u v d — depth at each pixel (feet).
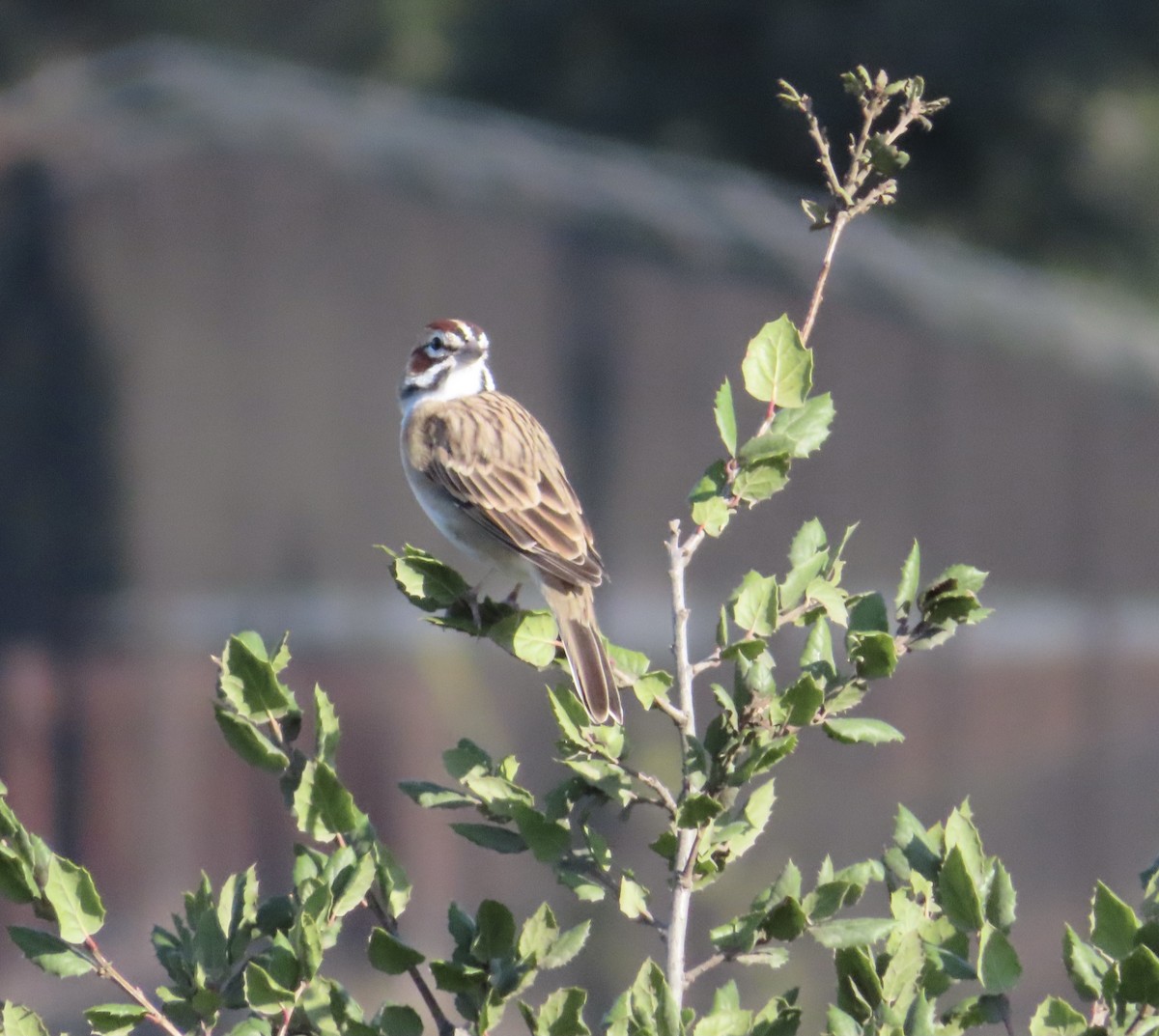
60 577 51.52
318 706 15.42
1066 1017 13.29
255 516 51.75
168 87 55.01
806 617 15.31
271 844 49.01
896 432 50.78
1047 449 50.62
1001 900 14.66
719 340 52.01
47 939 14.34
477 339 24.44
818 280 15.84
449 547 50.67
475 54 80.84
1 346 52.24
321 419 52.34
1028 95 73.36
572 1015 13.65
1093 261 74.23
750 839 14.94
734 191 56.03
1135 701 49.11
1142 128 74.43
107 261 53.36
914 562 15.48
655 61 78.43
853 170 15.70
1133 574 49.88
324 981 14.33
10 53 85.05
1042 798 47.67
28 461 52.19
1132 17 73.15
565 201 53.01
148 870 48.91
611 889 14.87
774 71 75.77
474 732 47.80
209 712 50.31
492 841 15.25
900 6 74.23
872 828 45.93
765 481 15.56
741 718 14.30
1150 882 14.80
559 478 22.75
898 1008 13.97
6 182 53.16
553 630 16.43
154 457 52.49
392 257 53.36
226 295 53.26
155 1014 14.16
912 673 47.65
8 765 49.19
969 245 74.08
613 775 14.75
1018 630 48.80
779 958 14.35
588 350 52.60
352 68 82.12
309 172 53.57
